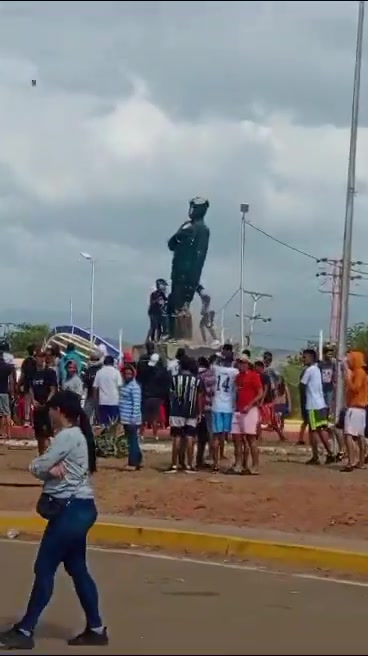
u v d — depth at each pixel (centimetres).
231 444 2433
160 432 2636
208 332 4019
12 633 846
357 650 861
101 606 1014
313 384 2002
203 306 4016
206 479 1728
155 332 3975
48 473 848
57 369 2155
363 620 980
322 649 861
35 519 1484
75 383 1941
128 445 1959
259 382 1845
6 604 1012
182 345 3794
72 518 847
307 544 1314
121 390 1927
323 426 2002
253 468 1856
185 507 1563
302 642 884
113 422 2102
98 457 2097
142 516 1552
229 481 1698
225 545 1345
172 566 1251
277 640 888
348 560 1250
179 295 3966
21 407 2581
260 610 1012
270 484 1661
